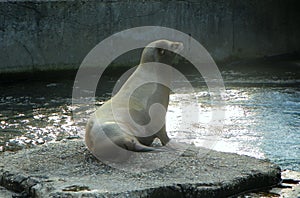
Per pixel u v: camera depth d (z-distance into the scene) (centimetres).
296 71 2806
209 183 1090
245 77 2645
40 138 1627
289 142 1525
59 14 2577
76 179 1096
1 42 2472
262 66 2962
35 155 1273
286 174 1248
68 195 1002
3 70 2486
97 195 996
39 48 2558
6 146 1531
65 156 1258
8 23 2480
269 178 1177
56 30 2581
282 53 3136
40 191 1047
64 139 1540
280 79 2588
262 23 3069
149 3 2745
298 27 3158
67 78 2628
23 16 2506
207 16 2898
